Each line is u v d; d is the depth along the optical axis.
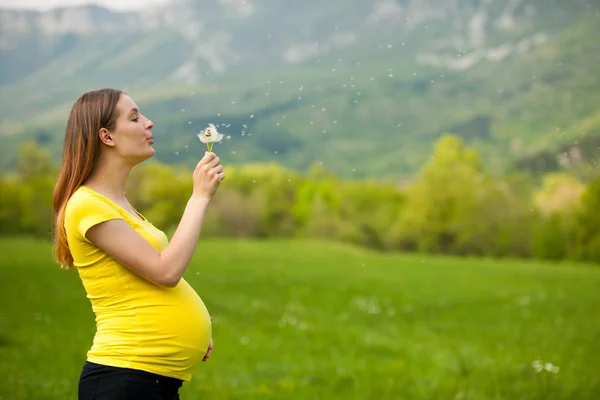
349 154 192.12
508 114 193.50
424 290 29.97
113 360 4.16
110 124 4.35
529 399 9.83
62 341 13.49
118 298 4.25
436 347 16.34
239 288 27.89
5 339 13.28
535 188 71.56
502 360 13.66
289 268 36.03
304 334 17.31
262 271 33.94
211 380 10.75
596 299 27.83
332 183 88.25
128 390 4.12
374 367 12.99
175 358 4.28
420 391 10.54
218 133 4.45
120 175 4.45
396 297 27.75
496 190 71.88
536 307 25.61
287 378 11.56
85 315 17.92
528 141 138.88
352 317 22.86
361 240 80.69
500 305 26.16
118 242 4.15
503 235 70.25
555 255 65.50
